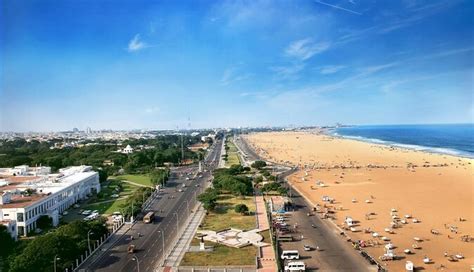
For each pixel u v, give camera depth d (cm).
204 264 15238
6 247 16338
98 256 16400
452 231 19488
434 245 17612
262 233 19250
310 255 16438
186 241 18225
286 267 14750
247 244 17475
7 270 13888
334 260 15862
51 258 14175
